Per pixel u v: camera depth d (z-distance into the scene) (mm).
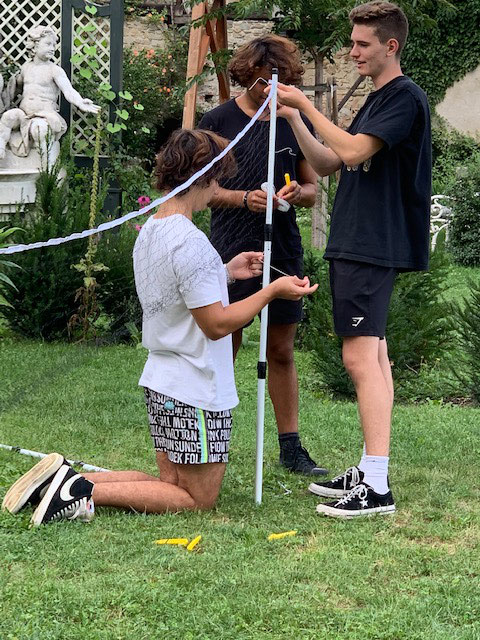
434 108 21719
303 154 4578
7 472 4484
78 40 10961
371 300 4062
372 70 4094
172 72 21188
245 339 8477
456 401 6969
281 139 4699
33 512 3852
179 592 3123
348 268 4082
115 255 8055
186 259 3746
